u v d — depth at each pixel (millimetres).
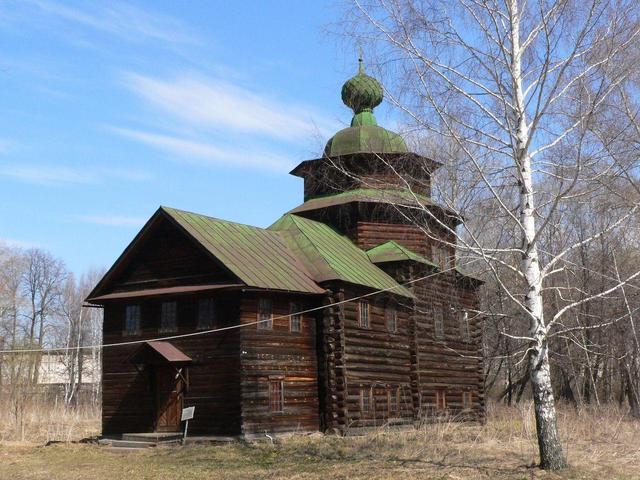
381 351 29953
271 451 22734
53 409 46219
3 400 42844
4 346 63969
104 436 28578
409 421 30688
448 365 34062
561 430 24469
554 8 14711
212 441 25312
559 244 21016
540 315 16625
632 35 14805
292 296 27672
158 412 27500
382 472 17922
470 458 19188
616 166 16109
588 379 42875
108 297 28938
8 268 66312
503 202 17000
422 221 19547
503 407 40625
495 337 39656
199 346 26703
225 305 26406
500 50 15969
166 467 21094
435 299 33844
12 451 26234
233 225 29859
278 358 26703
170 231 28547
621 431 25016
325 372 27812
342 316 27938
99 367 70125
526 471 16656
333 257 30250
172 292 26969
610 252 27953
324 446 23266
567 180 16094
